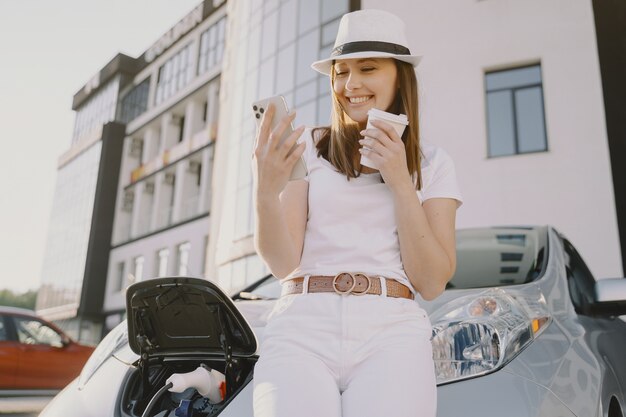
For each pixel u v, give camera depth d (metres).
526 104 11.34
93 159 34.34
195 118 27.86
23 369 7.65
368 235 1.21
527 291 1.91
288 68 15.68
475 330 1.47
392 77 1.33
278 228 1.15
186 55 30.00
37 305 36.72
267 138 1.12
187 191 26.81
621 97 10.52
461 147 11.48
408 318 1.15
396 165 1.16
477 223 11.02
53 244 37.09
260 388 1.09
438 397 1.33
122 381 1.65
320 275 1.19
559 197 10.55
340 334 1.11
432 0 12.52
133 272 29.06
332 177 1.28
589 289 2.51
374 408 1.02
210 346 1.59
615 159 10.30
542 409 1.32
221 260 16.66
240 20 18.86
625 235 9.95
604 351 1.91
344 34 1.33
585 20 11.12
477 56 11.80
